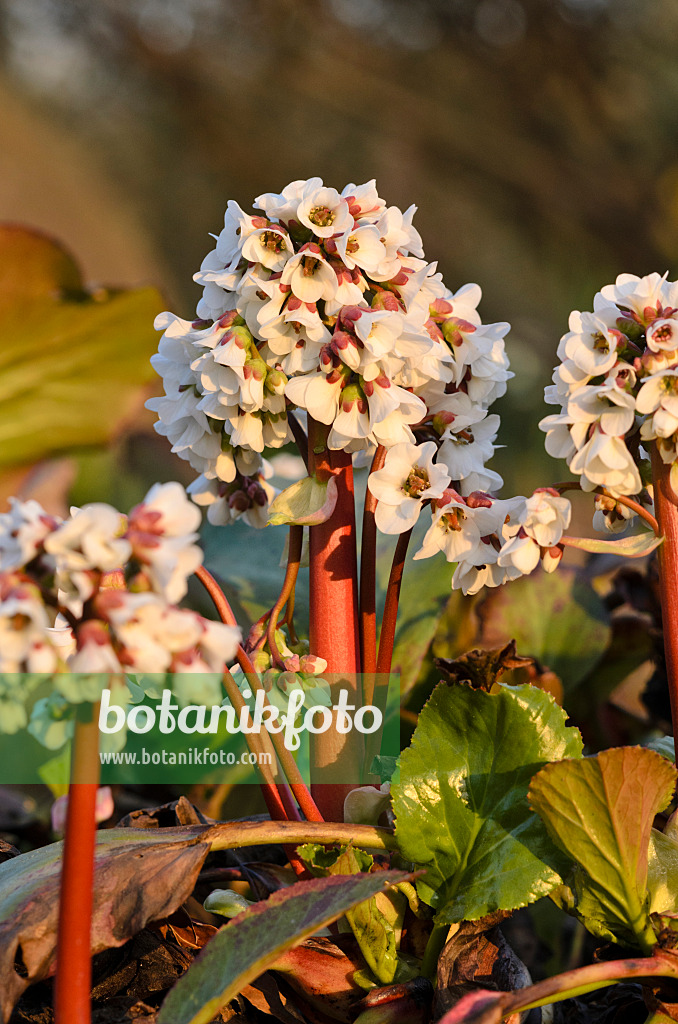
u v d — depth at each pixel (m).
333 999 0.63
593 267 3.39
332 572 0.67
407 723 0.78
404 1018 0.62
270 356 0.65
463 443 0.67
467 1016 0.58
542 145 3.51
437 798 0.64
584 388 0.63
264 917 0.60
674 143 3.34
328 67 3.66
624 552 0.64
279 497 0.66
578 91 3.50
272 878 0.67
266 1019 0.64
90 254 2.93
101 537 0.57
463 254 3.57
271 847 0.70
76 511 0.62
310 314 0.63
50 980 0.64
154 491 0.58
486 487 0.66
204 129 3.70
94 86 3.64
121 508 1.31
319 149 3.73
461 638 0.82
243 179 3.73
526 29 3.48
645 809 0.61
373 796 0.66
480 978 0.63
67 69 3.62
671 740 0.69
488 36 3.56
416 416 0.65
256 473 0.69
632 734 0.83
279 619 0.69
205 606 0.89
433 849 0.64
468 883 0.63
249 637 0.66
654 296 0.64
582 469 0.64
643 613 0.84
